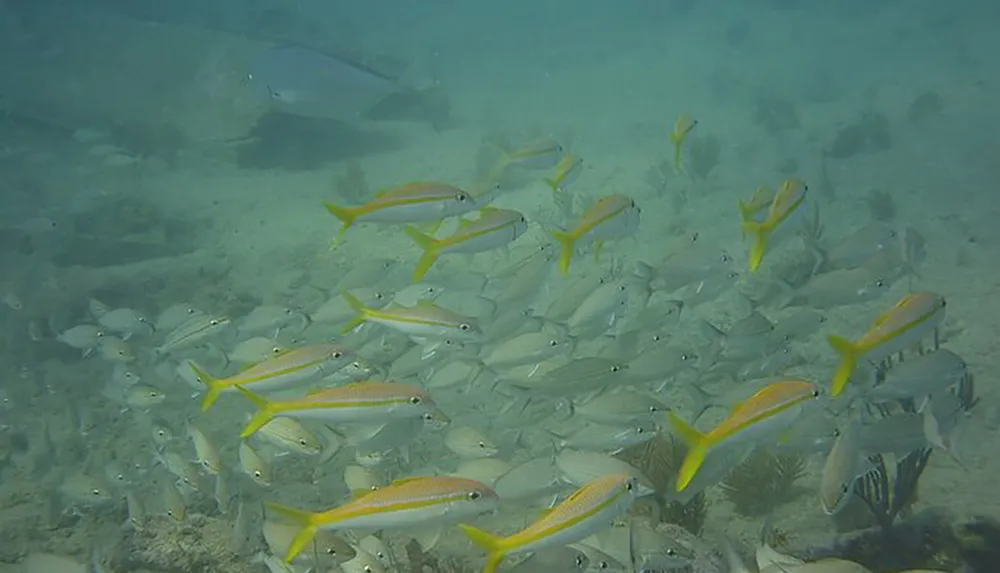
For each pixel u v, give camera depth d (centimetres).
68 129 2728
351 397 455
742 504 654
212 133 2502
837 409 555
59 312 1357
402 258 1481
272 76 1599
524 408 645
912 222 1380
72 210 1980
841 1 5078
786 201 635
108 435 976
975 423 708
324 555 466
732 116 2598
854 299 686
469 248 636
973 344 880
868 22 4184
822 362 896
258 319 853
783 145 2122
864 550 548
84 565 510
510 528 641
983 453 664
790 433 472
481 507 369
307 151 2420
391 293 822
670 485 598
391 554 523
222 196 2072
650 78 3566
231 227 1814
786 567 381
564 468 450
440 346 674
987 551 524
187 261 1622
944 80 2553
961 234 1270
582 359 597
